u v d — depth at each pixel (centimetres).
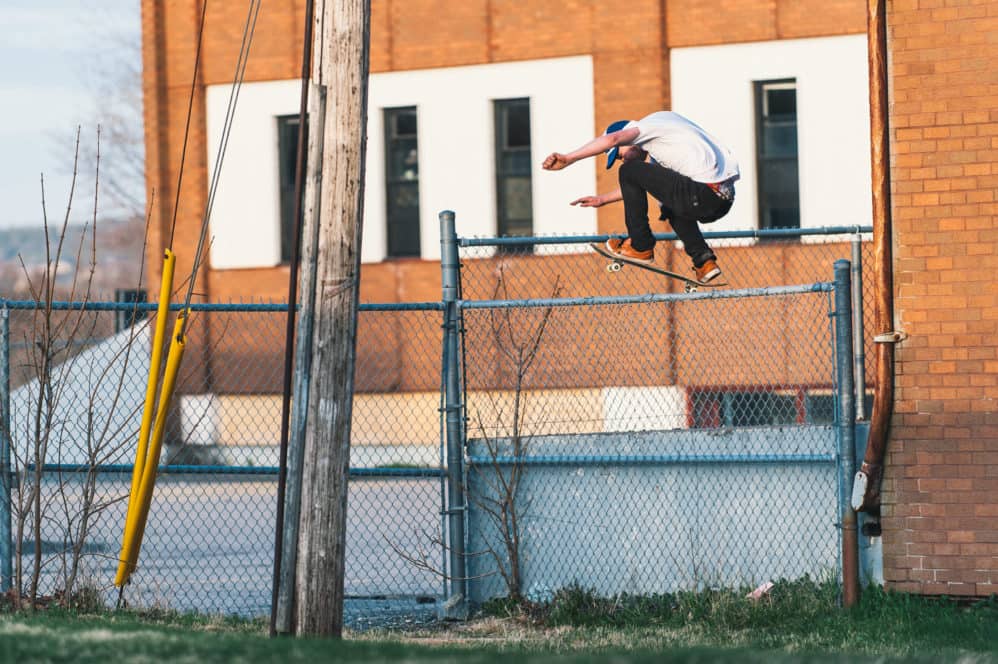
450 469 1283
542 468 1293
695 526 1259
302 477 1015
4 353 1202
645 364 2359
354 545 1805
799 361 2295
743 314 2359
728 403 2038
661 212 1174
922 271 1181
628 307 2352
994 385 1164
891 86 1197
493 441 1296
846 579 1166
